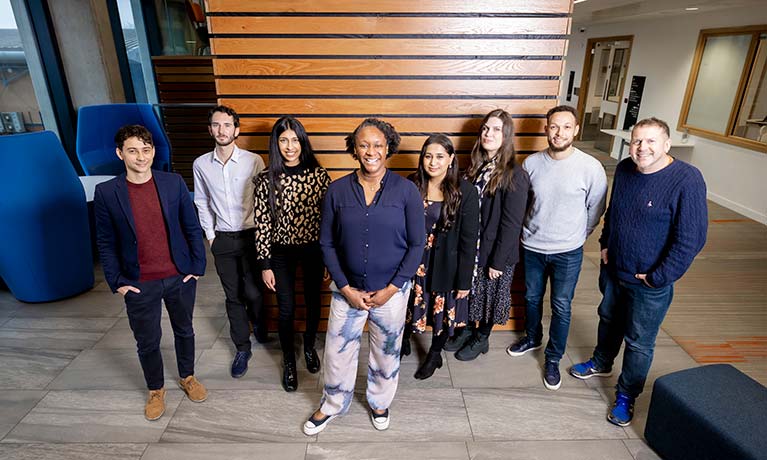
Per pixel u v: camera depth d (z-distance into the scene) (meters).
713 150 5.99
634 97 7.89
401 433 2.15
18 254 3.11
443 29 2.37
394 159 2.60
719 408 1.80
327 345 2.01
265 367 2.62
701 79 6.22
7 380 2.50
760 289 3.60
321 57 2.41
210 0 2.31
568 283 2.34
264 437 2.13
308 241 2.21
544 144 2.57
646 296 2.00
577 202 2.21
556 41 2.40
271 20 2.34
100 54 4.55
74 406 2.31
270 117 2.51
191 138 5.41
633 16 6.84
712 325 3.09
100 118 4.09
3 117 4.33
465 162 2.61
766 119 5.17
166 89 5.27
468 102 2.50
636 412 2.28
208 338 2.89
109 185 1.85
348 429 2.18
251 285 2.46
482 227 2.32
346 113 2.51
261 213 2.13
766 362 2.71
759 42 5.22
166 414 2.26
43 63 4.25
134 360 2.68
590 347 2.82
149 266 1.99
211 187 2.26
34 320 3.10
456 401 2.36
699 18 6.23
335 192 1.79
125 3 5.13
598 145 9.09
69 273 3.34
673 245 1.85
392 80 2.46
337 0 2.32
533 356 2.73
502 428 2.19
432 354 2.48
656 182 1.87
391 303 1.89
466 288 2.25
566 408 2.31
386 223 1.75
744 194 5.46
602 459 2.02
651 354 2.11
